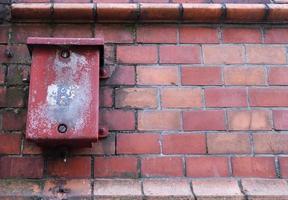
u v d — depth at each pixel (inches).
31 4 67.2
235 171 63.1
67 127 57.1
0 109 64.0
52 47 59.9
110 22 69.0
